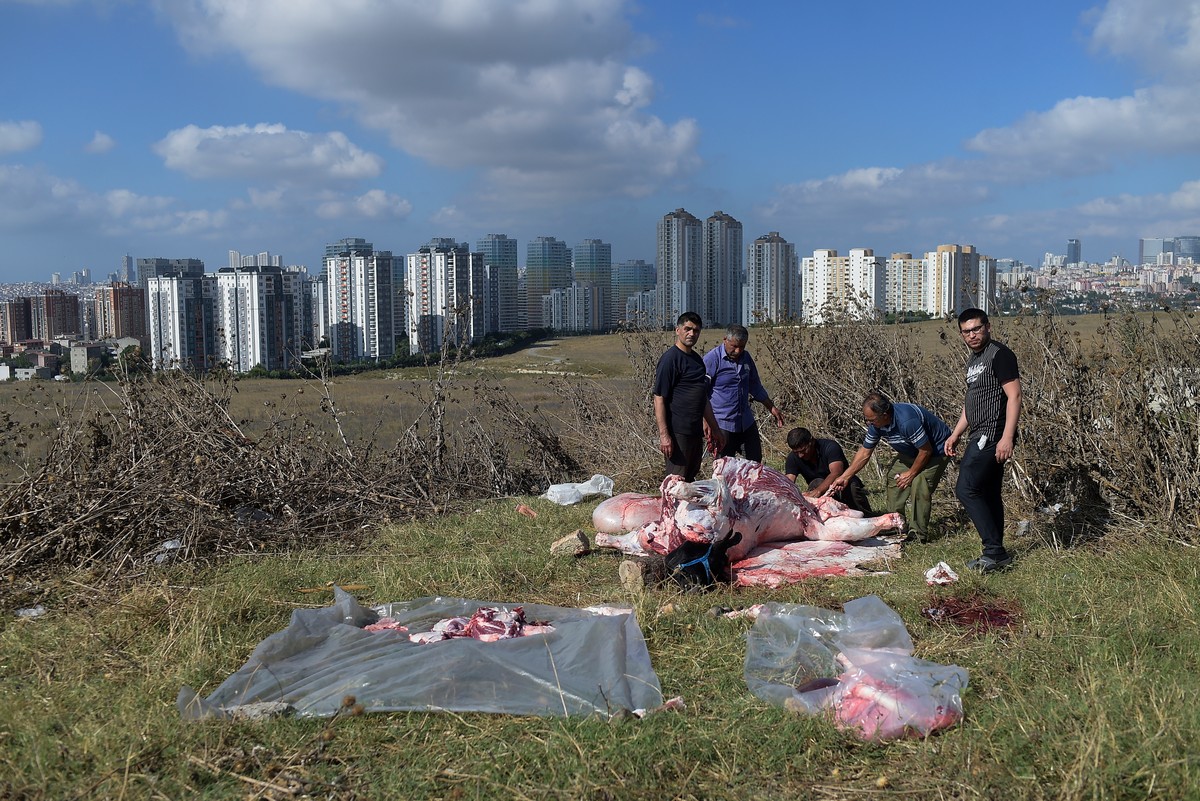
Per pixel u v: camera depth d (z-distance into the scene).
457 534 8.17
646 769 3.62
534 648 4.84
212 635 5.25
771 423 13.16
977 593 5.84
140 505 7.35
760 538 7.18
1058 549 6.73
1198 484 6.74
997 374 6.36
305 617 5.34
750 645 4.87
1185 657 4.55
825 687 4.33
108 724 4.06
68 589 6.30
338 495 9.19
